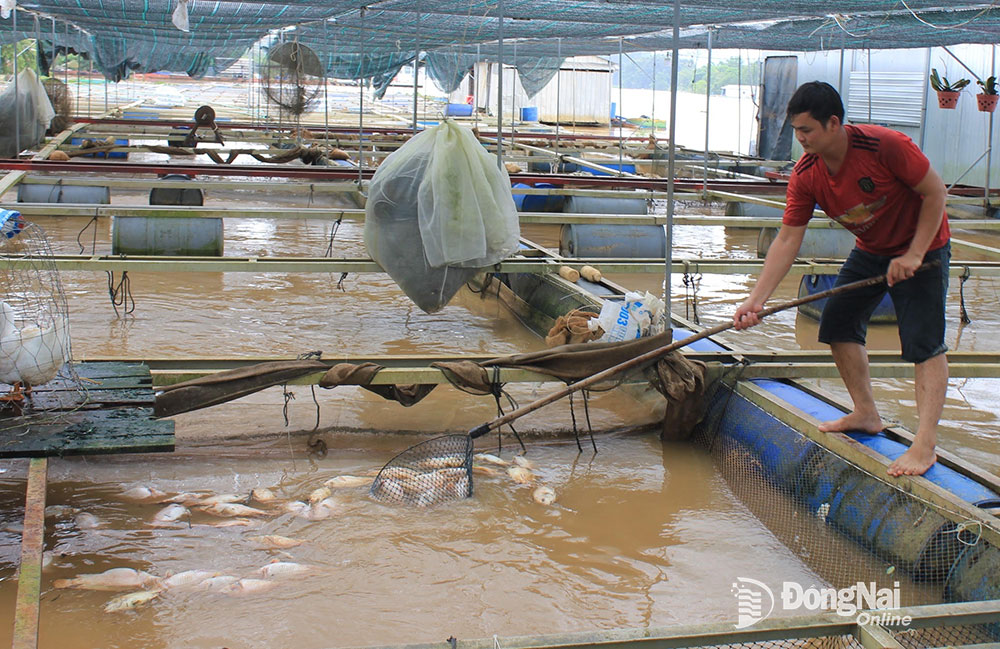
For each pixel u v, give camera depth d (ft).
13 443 13.80
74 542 14.15
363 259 25.18
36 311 18.54
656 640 9.59
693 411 18.65
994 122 51.31
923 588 12.99
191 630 12.02
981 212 44.65
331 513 15.31
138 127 66.69
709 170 52.65
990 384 23.24
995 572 12.00
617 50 71.20
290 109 51.98
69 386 16.35
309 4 39.24
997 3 32.58
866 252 14.61
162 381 17.24
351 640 11.88
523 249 29.14
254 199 53.78
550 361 18.22
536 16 41.65
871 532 14.03
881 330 28.14
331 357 18.34
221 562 13.76
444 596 12.98
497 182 24.11
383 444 18.48
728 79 139.13
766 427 17.07
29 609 9.87
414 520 15.23
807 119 13.23
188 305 28.71
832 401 17.20
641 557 14.25
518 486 16.65
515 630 12.19
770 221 32.83
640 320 19.08
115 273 32.30
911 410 21.01
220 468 17.12
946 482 13.73
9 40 71.46
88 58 82.43
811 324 28.58
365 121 96.17
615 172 48.01
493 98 112.68
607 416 20.47
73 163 33.53
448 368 17.78
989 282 35.17
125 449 13.89
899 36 46.65
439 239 23.15
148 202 49.42
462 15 43.80
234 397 17.13
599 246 35.32
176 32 63.67
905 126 57.98
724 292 32.96
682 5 34.78
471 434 16.30
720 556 14.38
